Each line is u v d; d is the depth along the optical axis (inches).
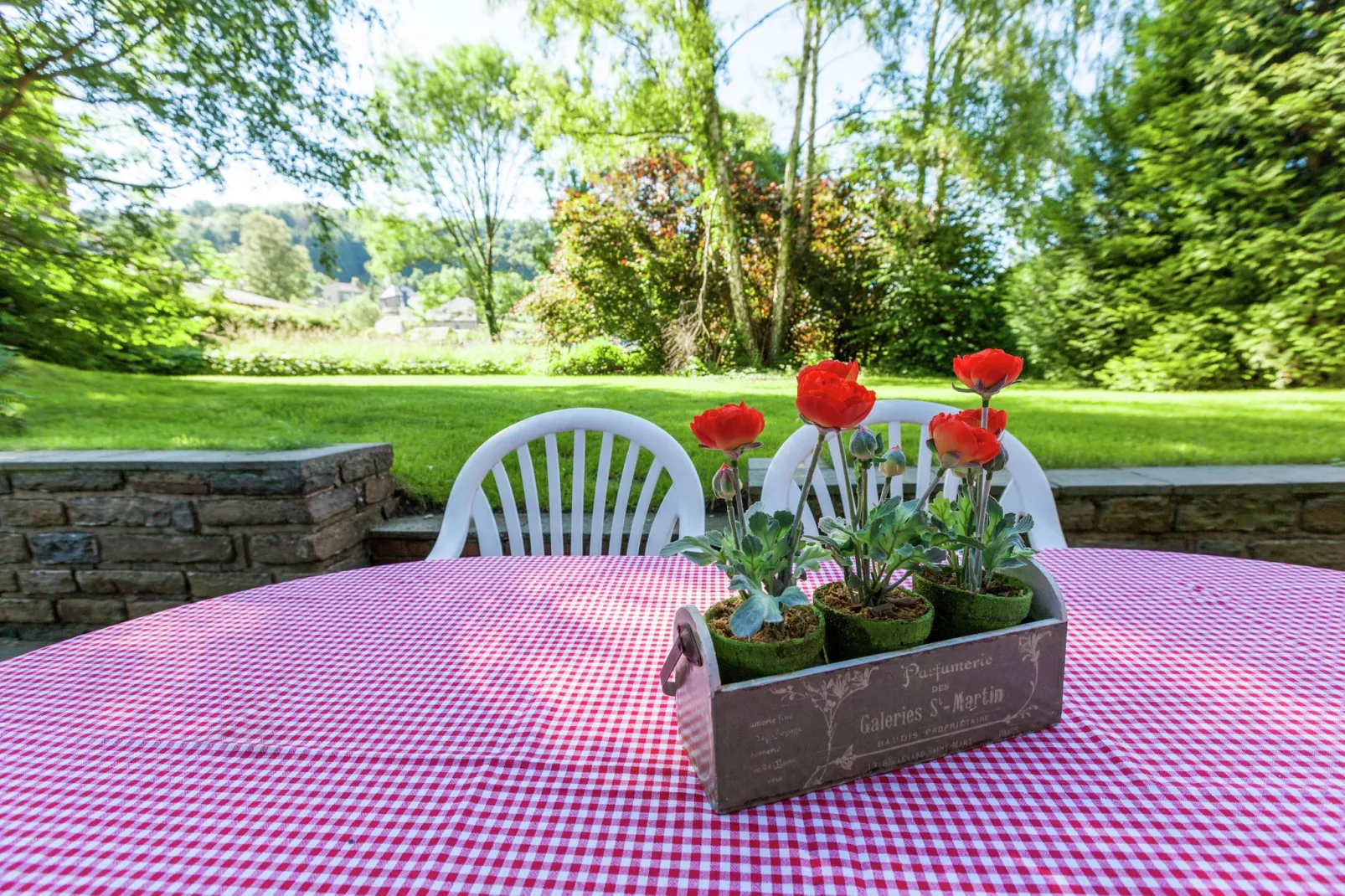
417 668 31.7
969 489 25.9
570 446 134.3
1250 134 195.2
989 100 265.9
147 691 29.5
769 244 376.8
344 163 214.4
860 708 21.9
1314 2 183.2
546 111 328.8
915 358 341.1
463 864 19.1
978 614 24.3
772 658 20.8
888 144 323.3
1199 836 19.5
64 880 18.5
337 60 199.5
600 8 289.0
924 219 332.5
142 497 87.6
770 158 372.5
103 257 198.7
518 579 44.4
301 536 86.5
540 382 282.4
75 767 23.8
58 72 166.1
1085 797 21.4
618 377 330.6
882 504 23.2
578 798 22.0
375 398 197.0
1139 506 88.7
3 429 126.6
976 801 21.4
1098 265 237.9
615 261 398.0
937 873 18.4
